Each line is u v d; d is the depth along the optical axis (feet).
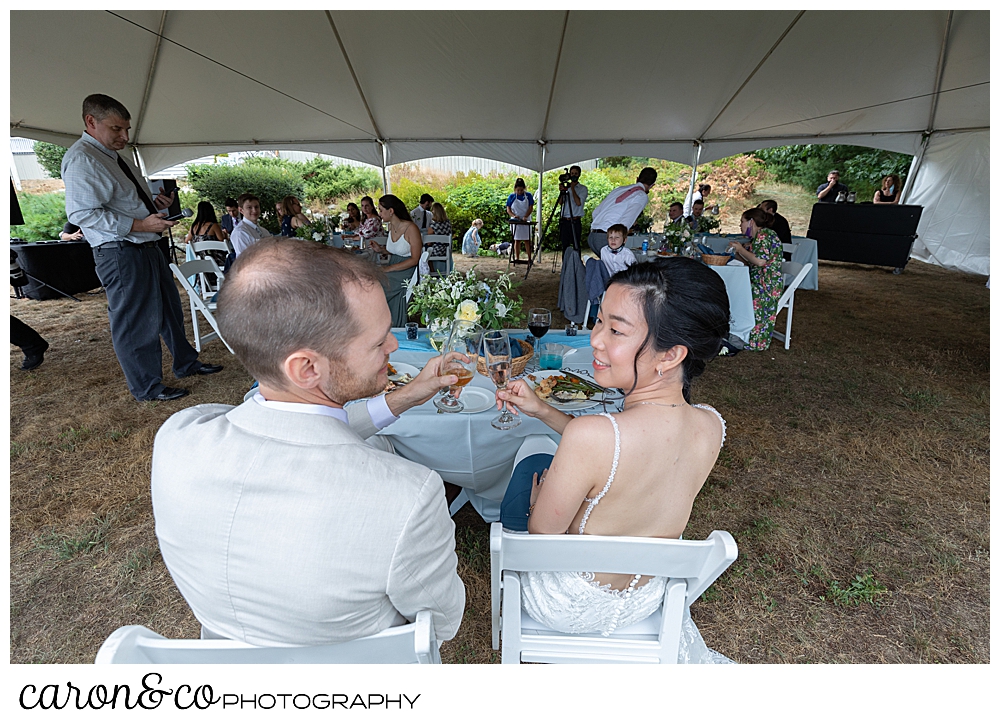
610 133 27.96
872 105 23.24
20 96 17.51
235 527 2.05
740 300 13.58
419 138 28.68
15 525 6.91
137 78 18.76
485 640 5.26
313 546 2.01
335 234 23.36
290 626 2.14
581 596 3.46
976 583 6.03
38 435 9.23
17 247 18.71
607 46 18.25
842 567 6.27
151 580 6.00
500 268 30.17
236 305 2.07
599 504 3.05
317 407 2.32
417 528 2.09
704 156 29.60
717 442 3.20
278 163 44.80
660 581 3.48
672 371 3.03
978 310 18.69
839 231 27.61
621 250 14.14
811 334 15.80
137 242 9.98
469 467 5.29
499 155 29.71
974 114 23.91
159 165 26.84
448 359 3.91
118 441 9.05
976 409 10.52
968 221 26.71
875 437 9.42
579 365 6.31
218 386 11.34
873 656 5.13
